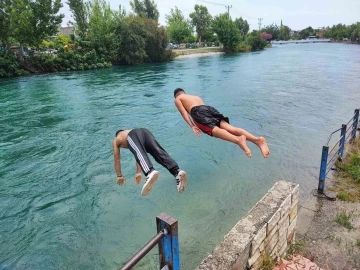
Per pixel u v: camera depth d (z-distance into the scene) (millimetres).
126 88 22625
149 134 3098
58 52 37062
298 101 16781
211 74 29172
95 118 14406
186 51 59125
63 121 13992
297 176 8000
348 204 5988
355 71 28438
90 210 6891
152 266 5023
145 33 43906
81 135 12016
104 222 6438
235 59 46562
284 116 13922
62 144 11039
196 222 6215
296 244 4738
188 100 3844
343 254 4590
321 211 5777
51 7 35094
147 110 15734
